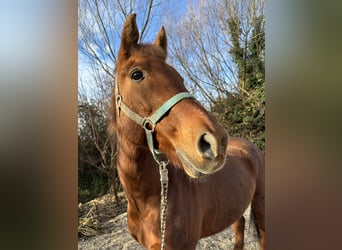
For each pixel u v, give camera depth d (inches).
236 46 260.4
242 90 258.1
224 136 48.2
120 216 192.4
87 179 219.8
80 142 217.2
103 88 216.8
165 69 55.7
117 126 64.2
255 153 116.6
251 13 256.7
